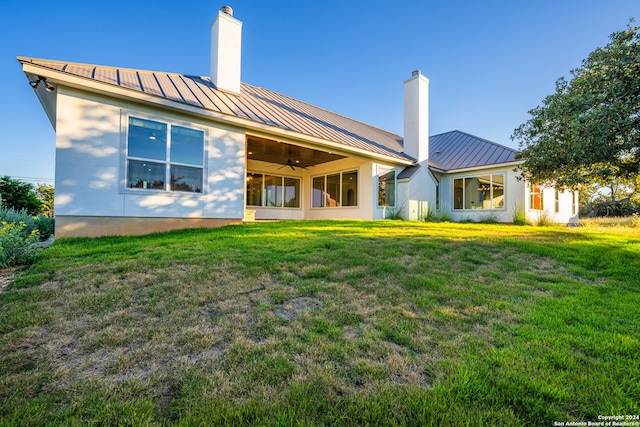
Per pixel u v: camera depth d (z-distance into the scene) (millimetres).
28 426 1480
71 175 6188
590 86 6469
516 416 1586
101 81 6203
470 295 3332
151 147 7105
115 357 2076
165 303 2938
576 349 2240
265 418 1536
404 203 12344
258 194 12969
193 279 3578
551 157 7234
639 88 5805
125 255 4617
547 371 1947
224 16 9812
